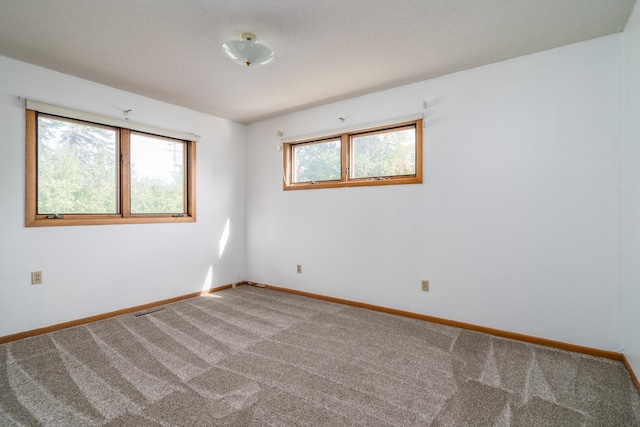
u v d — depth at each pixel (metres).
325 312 3.31
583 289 2.36
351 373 2.05
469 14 2.01
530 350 2.40
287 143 4.17
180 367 2.12
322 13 1.99
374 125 3.36
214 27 2.14
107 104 3.16
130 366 2.13
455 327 2.89
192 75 2.92
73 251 2.93
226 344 2.49
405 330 2.81
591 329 2.33
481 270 2.78
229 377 2.00
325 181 3.85
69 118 2.94
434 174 3.02
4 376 1.99
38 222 2.73
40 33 2.21
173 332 2.74
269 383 1.93
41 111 2.72
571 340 2.40
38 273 2.72
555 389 1.87
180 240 3.80
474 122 2.80
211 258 4.16
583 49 2.36
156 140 3.64
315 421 1.58
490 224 2.74
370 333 2.74
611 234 2.27
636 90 1.96
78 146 3.02
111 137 3.26
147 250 3.48
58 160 2.89
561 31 2.22
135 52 2.49
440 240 2.99
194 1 1.87
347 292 3.61
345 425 1.55
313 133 3.86
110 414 1.62
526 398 1.78
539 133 2.53
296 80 3.05
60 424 1.55
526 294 2.58
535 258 2.54
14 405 1.69
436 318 3.00
